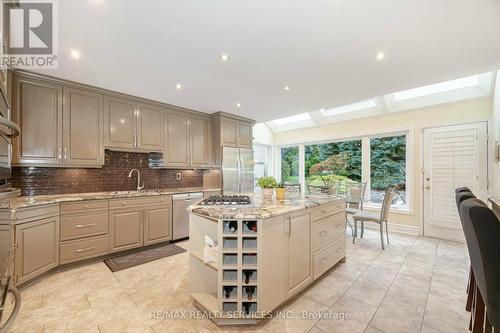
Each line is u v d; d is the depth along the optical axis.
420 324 1.67
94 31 1.82
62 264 2.54
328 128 5.25
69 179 3.06
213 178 4.54
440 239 3.73
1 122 0.79
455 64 2.37
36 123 2.59
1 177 1.00
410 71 2.54
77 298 2.00
